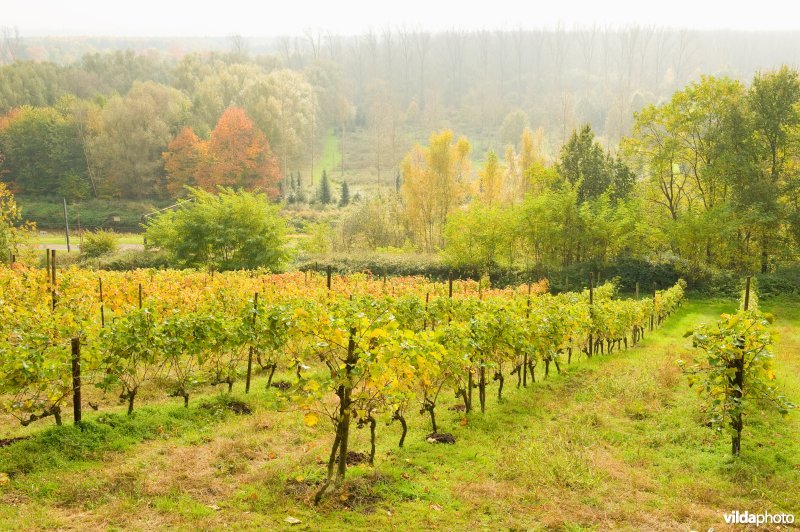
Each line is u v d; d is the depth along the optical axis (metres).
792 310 23.34
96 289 15.45
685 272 27.78
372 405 6.07
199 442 6.93
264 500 5.34
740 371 6.85
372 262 30.44
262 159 67.25
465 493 5.73
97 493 5.37
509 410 8.95
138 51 175.75
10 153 66.62
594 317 13.63
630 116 99.31
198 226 28.06
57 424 6.95
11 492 5.29
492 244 28.91
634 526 5.17
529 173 33.81
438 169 40.09
